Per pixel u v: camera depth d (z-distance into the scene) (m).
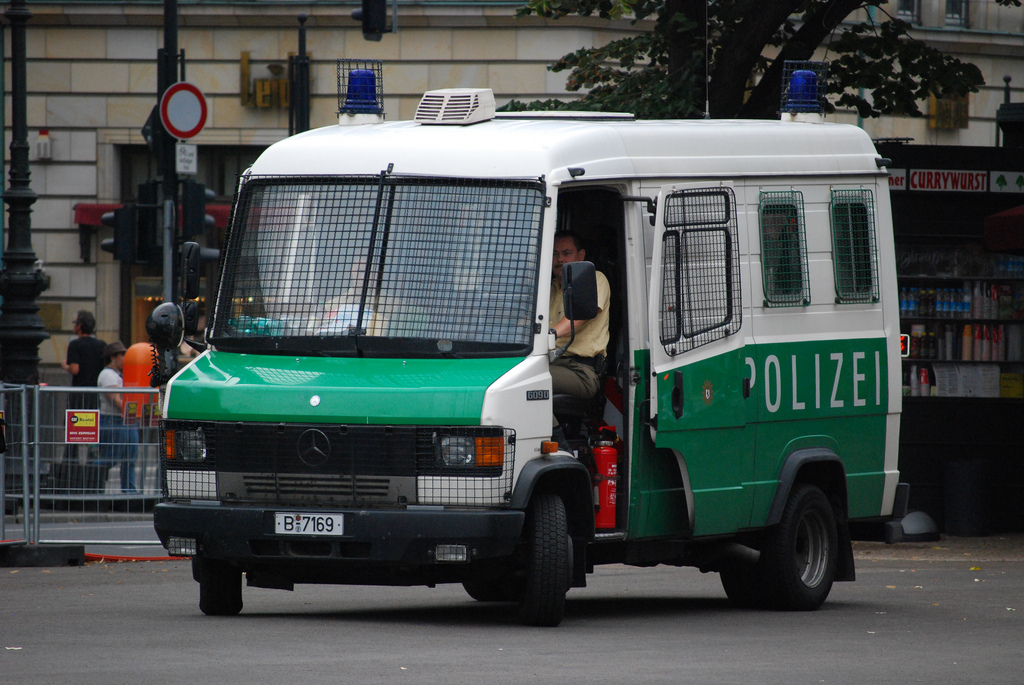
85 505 46.88
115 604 35.03
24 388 45.88
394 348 30.38
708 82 59.25
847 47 65.31
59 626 30.17
